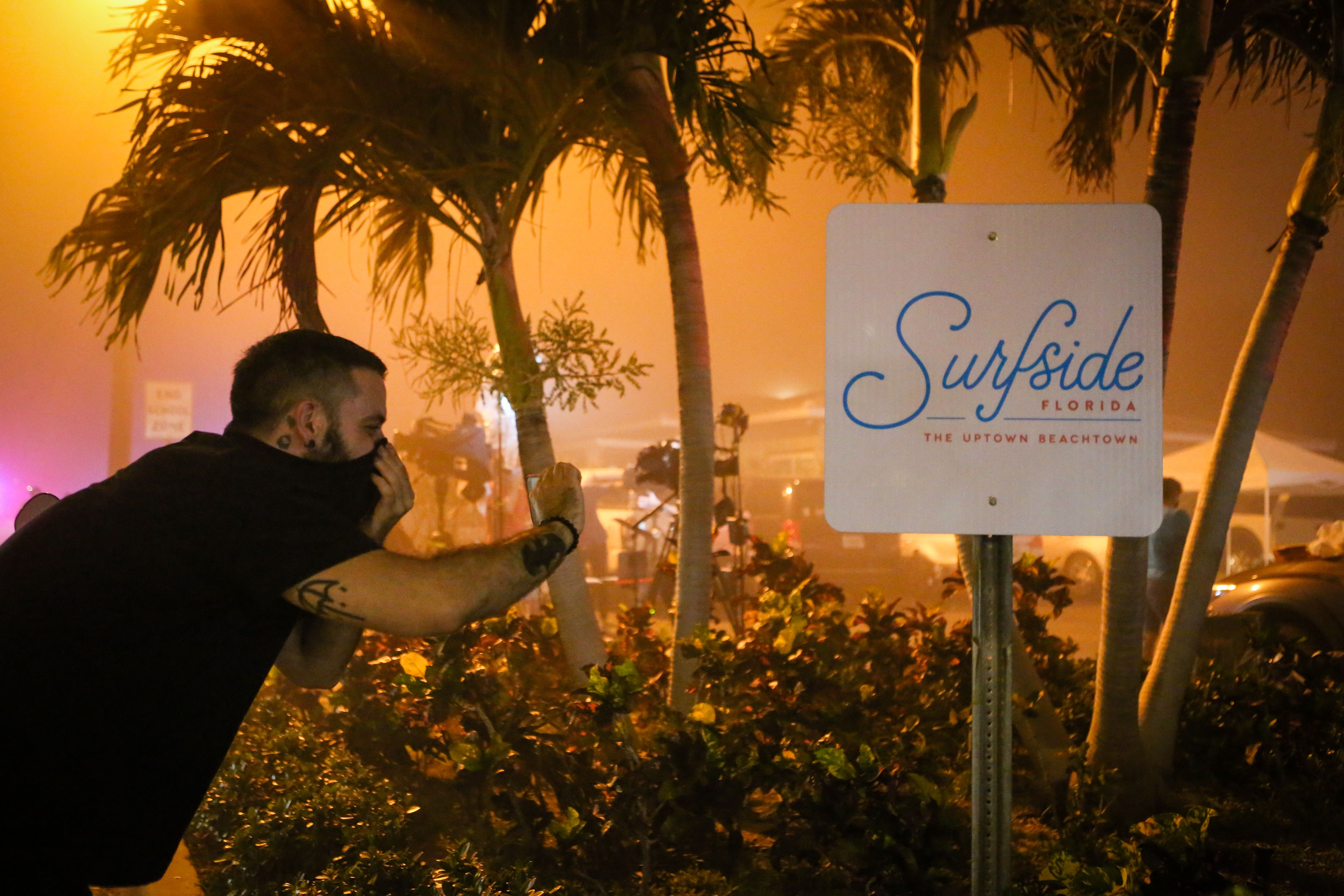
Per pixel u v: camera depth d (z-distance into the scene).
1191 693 4.80
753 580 8.70
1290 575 7.01
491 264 4.45
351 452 2.00
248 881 3.52
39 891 1.72
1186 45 3.88
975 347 2.08
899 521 2.08
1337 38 3.90
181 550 1.76
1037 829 3.97
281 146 4.34
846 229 2.11
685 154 4.50
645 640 5.75
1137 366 2.05
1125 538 3.79
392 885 3.23
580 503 2.06
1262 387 4.02
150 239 4.30
